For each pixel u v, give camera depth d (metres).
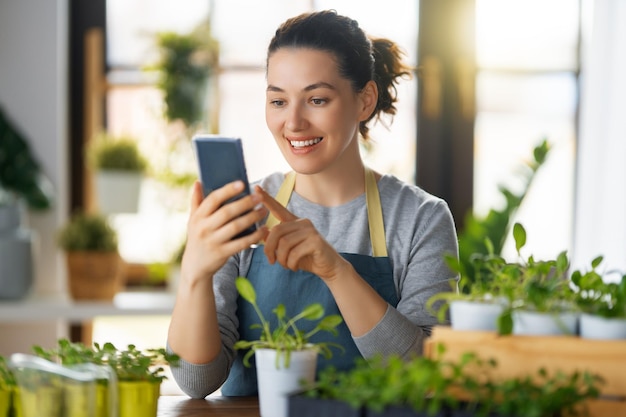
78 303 3.67
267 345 1.57
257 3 4.17
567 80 4.37
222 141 1.56
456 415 1.25
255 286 1.95
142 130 4.20
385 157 4.30
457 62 4.30
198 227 1.63
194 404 1.76
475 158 4.34
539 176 4.40
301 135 1.82
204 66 4.03
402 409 1.25
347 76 1.85
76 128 4.20
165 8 4.19
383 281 1.95
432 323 1.89
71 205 4.22
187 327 1.74
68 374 1.30
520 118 4.37
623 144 4.27
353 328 1.75
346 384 1.32
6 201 3.65
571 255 4.43
